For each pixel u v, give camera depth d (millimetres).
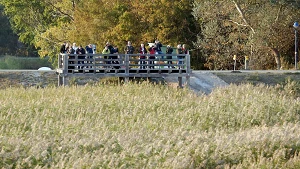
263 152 47031
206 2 123125
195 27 134500
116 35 125688
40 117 59750
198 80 93875
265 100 71062
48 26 151875
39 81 91812
